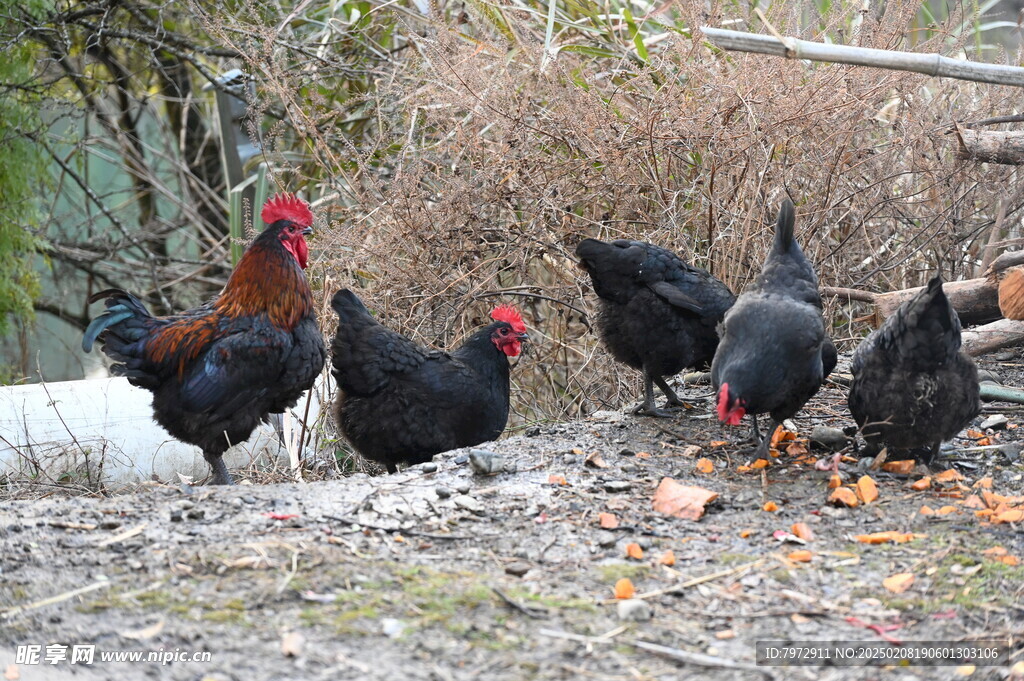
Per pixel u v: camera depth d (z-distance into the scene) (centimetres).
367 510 475
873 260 820
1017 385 691
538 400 842
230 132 1100
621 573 407
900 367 507
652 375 654
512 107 754
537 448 579
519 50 778
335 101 933
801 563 417
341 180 866
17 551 426
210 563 409
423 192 790
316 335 586
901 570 409
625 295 633
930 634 359
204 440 562
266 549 422
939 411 511
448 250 780
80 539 441
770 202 759
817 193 778
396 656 340
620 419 647
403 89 812
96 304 1403
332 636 353
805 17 805
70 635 356
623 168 755
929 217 807
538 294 808
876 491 492
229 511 472
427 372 629
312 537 439
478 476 527
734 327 527
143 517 466
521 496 498
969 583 396
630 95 789
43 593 388
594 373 789
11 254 987
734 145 727
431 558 421
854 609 378
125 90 1318
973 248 851
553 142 789
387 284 782
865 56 506
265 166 859
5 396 658
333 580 394
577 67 795
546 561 420
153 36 1068
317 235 770
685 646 350
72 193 1505
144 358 551
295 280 570
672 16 959
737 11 791
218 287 1372
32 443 642
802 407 605
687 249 750
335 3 852
